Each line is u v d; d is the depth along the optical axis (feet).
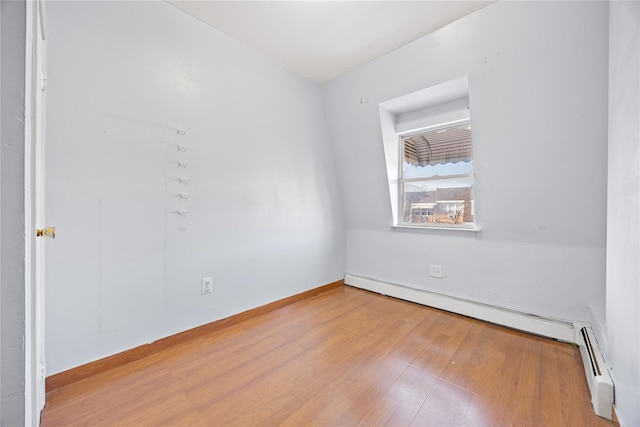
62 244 4.43
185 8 5.76
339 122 9.31
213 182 6.52
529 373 4.88
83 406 4.01
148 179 5.44
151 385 4.52
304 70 8.23
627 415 3.19
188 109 6.02
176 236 5.89
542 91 5.64
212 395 4.30
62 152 4.42
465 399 4.21
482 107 6.47
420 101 7.97
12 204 1.46
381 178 9.16
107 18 4.87
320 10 5.72
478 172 7.10
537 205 6.44
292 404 4.11
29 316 1.70
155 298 5.57
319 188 9.52
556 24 5.05
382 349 5.75
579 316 6.12
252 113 7.31
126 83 5.12
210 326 6.48
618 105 3.69
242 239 7.17
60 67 4.38
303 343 6.00
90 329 4.75
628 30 3.20
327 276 9.96
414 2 5.46
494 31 5.64
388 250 9.57
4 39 1.43
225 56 6.63
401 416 3.88
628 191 3.14
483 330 6.73
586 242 6.01
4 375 1.46
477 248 7.55
